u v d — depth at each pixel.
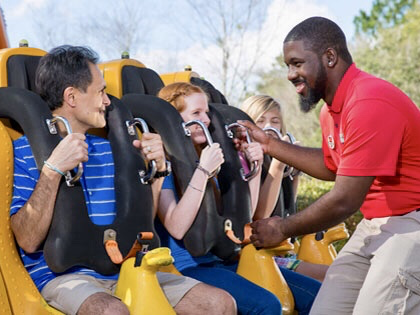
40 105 2.70
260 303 2.95
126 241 2.76
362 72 2.82
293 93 14.41
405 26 16.61
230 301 2.74
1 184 2.66
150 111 3.12
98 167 2.90
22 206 2.66
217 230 3.08
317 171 3.26
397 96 2.68
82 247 2.64
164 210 3.08
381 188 2.76
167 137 3.09
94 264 2.69
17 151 2.74
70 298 2.58
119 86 3.38
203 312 2.72
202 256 3.21
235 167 3.25
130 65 3.48
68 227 2.61
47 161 2.59
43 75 2.82
